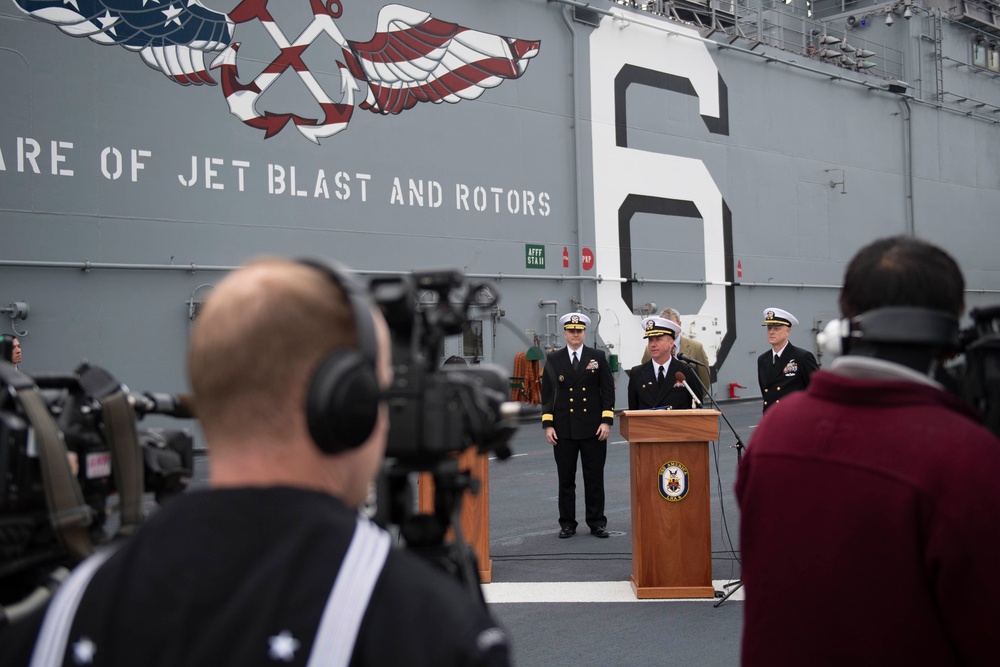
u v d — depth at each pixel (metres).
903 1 25.05
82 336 11.88
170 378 12.52
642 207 18.62
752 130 20.89
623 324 18.20
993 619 1.48
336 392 0.97
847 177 23.06
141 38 12.33
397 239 14.97
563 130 17.47
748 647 1.80
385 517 1.50
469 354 15.78
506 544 7.12
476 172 16.08
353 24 14.45
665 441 5.48
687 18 21.75
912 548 1.56
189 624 0.90
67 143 11.77
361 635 0.89
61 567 1.75
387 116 14.89
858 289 1.76
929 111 25.19
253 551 0.92
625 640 4.70
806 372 7.01
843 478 1.64
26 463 1.66
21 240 11.45
